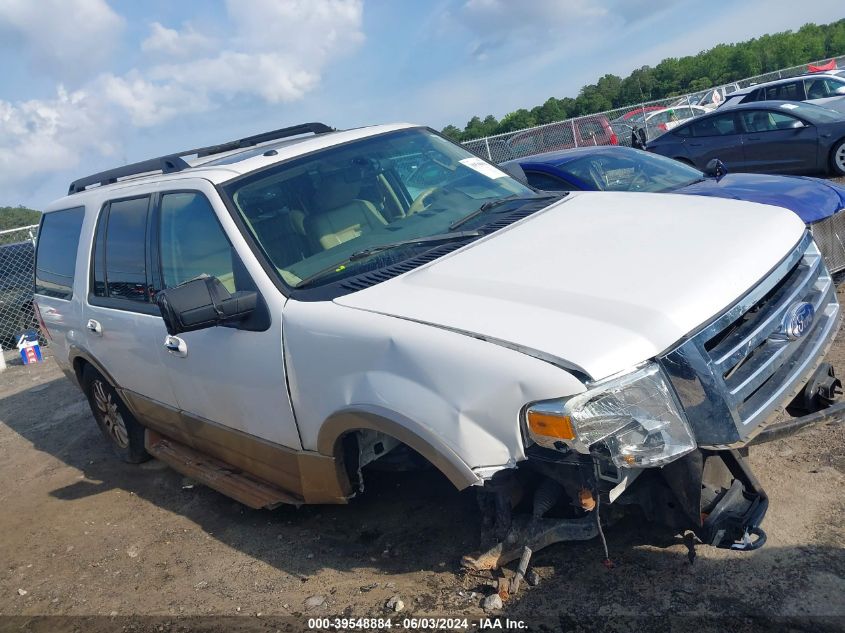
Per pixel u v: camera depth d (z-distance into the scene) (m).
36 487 5.77
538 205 4.04
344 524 4.02
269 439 3.68
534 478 3.07
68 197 5.77
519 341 2.61
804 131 11.52
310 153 4.11
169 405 4.54
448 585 3.24
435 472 4.29
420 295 3.05
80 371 5.74
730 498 2.81
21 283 11.71
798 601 2.73
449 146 4.68
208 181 3.88
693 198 3.87
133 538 4.55
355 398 3.02
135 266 4.52
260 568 3.83
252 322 3.50
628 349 2.51
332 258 3.58
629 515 3.29
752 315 2.90
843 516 3.15
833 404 3.16
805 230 3.53
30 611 3.95
